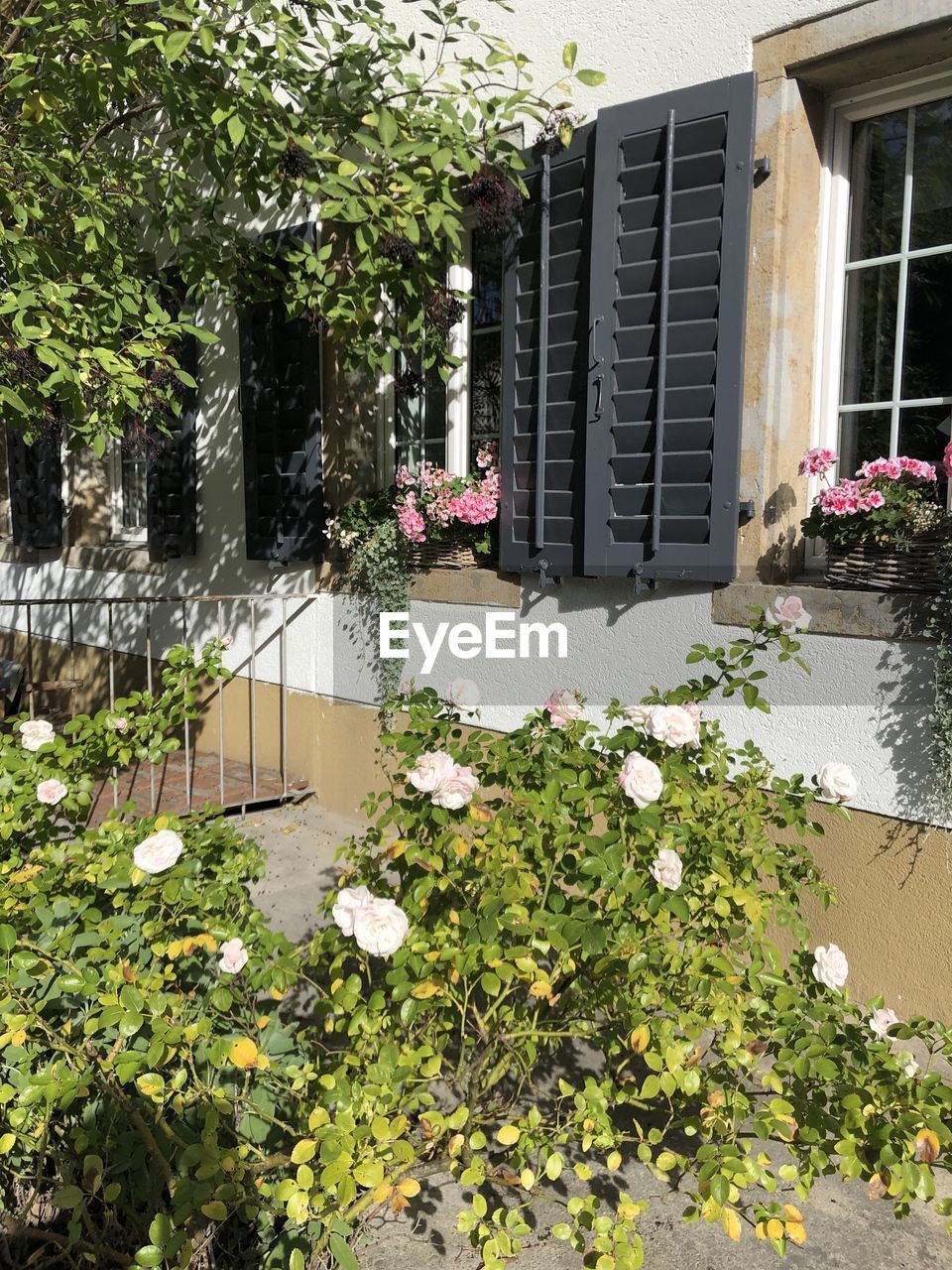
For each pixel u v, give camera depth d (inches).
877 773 128.7
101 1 140.1
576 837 79.9
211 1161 64.0
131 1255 75.0
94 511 312.7
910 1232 93.0
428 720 98.3
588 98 162.6
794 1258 89.3
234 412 242.2
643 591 154.4
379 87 161.0
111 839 93.6
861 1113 62.4
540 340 164.4
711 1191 62.3
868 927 130.8
